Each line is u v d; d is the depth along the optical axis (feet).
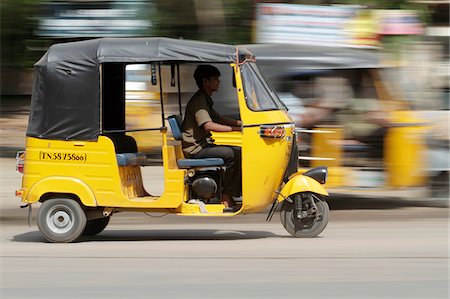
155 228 33.06
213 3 54.75
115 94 30.60
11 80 62.03
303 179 28.81
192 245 27.94
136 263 24.35
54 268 23.65
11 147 55.62
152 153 44.11
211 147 28.99
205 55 28.12
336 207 38.01
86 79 28.27
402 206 38.27
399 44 45.91
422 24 49.49
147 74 42.83
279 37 38.99
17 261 24.86
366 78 35.63
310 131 35.04
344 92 35.50
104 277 22.24
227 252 26.27
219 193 29.04
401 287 20.93
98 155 28.22
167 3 55.16
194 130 29.25
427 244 27.71
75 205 28.63
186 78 33.71
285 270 23.11
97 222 30.99
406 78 42.14
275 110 28.66
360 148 34.88
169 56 28.04
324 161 34.88
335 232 30.83
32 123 28.76
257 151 28.14
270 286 21.02
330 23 38.65
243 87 28.19
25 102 62.75
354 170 34.86
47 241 29.25
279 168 28.60
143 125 43.14
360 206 38.27
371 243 27.96
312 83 35.50
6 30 57.57
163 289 20.70
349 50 36.96
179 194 28.27
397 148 34.86
